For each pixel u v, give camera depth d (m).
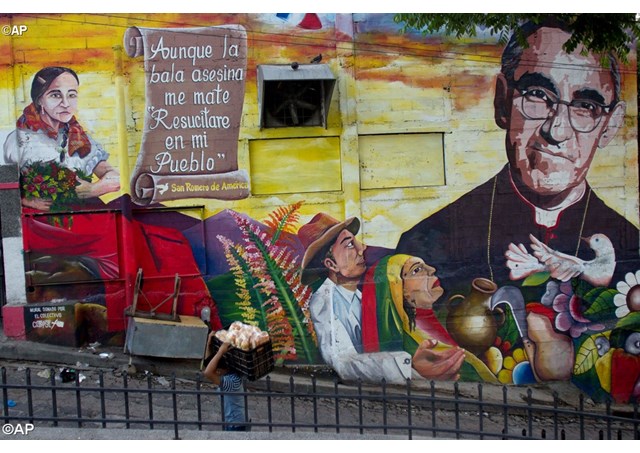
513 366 10.15
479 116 10.06
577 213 10.29
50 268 9.48
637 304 10.35
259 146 9.79
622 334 10.29
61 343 9.36
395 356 9.91
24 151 9.42
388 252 9.98
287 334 9.82
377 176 9.98
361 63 9.83
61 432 5.45
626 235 10.38
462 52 9.98
